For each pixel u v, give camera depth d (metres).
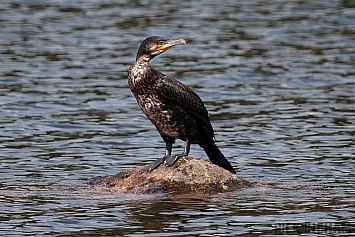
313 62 24.03
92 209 11.05
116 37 27.25
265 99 19.80
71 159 14.62
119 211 10.95
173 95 11.92
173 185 11.90
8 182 12.84
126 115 18.23
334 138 16.22
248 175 13.50
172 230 10.07
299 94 20.30
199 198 11.59
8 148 15.27
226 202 11.43
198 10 32.12
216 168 12.27
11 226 10.26
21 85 20.88
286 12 31.84
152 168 12.29
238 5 33.31
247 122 17.59
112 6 32.72
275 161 14.55
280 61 24.19
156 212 10.88
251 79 22.00
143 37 27.30
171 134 12.34
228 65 23.66
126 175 12.45
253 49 25.86
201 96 20.11
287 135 16.50
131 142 16.02
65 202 11.45
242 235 9.86
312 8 32.53
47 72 22.39
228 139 16.20
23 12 31.03
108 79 21.80
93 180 12.79
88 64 23.50
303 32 28.52
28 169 13.83
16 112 18.20
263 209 11.10
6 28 28.19
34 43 26.20
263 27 29.20
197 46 26.20
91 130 16.88
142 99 12.11
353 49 25.86
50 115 18.03
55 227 10.23
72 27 28.73
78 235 9.89
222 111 18.62
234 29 28.84
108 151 15.30
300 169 13.91
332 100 19.67
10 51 24.94
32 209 11.09
